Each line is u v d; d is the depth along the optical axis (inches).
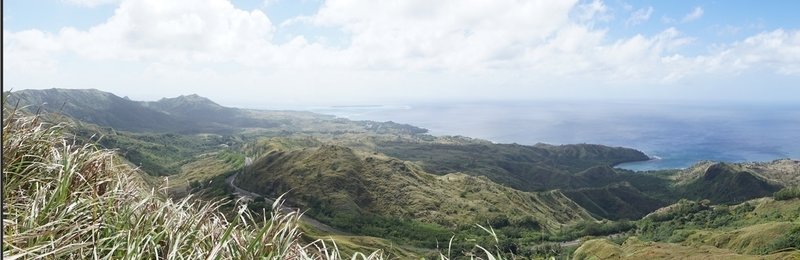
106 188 215.9
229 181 7367.1
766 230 3058.6
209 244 181.3
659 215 6259.8
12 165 208.5
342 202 6141.7
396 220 5944.9
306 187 6555.1
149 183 241.6
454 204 6604.3
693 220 5743.1
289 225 181.2
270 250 176.2
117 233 171.8
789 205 5275.6
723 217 5595.5
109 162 237.3
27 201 191.5
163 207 190.5
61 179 201.2
